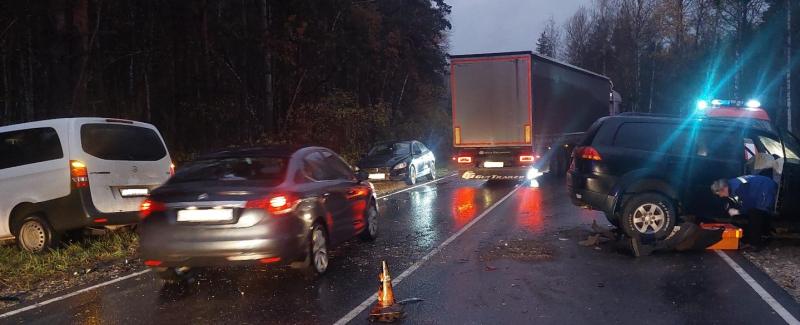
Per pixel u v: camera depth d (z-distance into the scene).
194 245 5.98
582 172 8.48
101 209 8.24
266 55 20.75
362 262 7.43
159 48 22.81
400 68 31.30
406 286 6.27
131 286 6.62
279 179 6.44
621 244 7.90
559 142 18.50
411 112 32.34
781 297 5.64
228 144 19.70
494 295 5.86
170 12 21.72
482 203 12.85
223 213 6.00
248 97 21.34
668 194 8.04
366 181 8.88
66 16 13.96
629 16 49.47
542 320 5.10
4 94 21.97
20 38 18.92
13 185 8.22
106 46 22.45
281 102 22.00
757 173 7.96
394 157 17.95
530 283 6.26
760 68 33.22
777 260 7.07
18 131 8.34
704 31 36.91
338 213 7.36
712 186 7.60
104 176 8.34
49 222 8.16
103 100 20.31
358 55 23.78
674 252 7.57
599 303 5.54
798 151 8.12
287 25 20.38
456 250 8.00
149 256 6.13
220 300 5.94
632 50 50.19
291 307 5.64
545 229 9.36
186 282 6.67
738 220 7.89
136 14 22.84
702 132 8.21
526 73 15.84
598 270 6.74
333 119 20.77
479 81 16.20
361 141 22.95
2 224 8.26
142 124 9.27
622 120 8.49
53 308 5.90
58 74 13.62
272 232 6.02
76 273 7.31
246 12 22.27
